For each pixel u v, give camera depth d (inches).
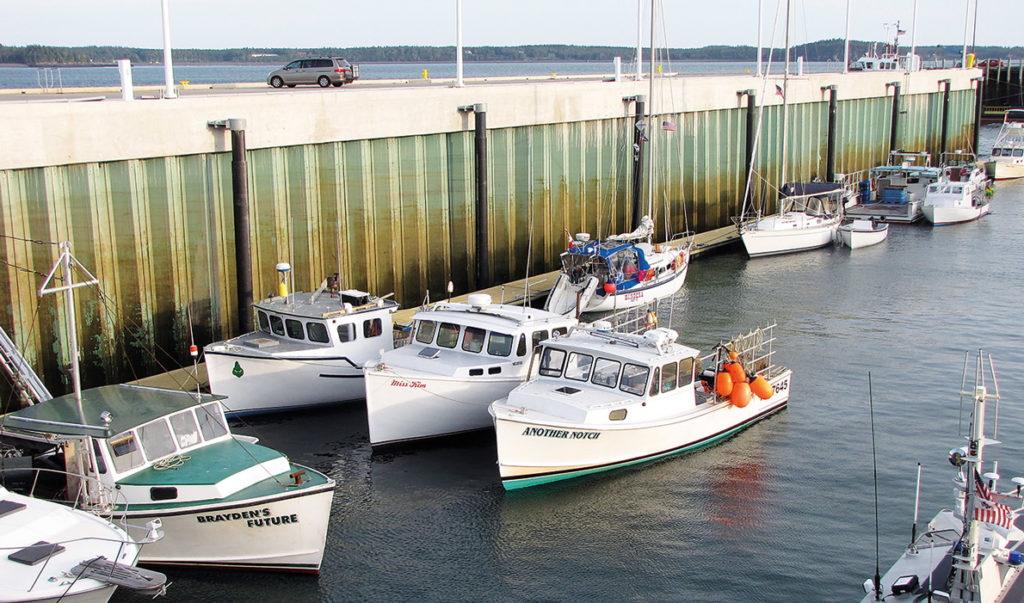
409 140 1123.3
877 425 807.7
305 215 1023.0
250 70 7130.9
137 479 553.9
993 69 3887.8
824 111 2105.1
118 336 883.4
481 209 1181.1
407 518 642.8
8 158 790.5
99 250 862.5
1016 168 2472.9
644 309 1059.9
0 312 802.2
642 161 1437.0
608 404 691.4
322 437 780.0
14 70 6141.7
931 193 1875.0
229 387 801.6
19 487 557.6
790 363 974.4
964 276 1380.4
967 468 447.8
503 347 775.7
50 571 454.9
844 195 1761.8
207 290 949.8
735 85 1766.7
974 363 973.8
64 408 589.6
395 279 1129.4
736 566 584.1
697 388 799.7
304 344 834.8
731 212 1815.9
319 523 555.2
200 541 553.9
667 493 681.0
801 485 693.3
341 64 1466.5
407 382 740.0
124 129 864.3
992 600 458.9
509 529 629.0
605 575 574.6
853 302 1230.3
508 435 662.5
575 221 1422.2
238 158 904.9
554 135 1353.3
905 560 506.0
